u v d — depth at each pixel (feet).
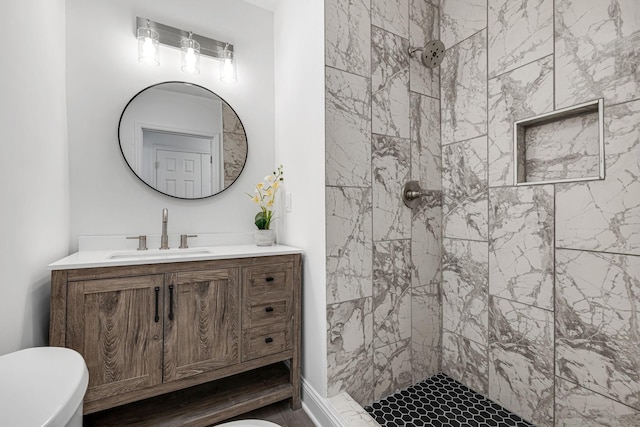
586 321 4.14
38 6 4.00
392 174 5.64
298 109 5.79
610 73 3.89
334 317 4.91
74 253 5.04
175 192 5.91
